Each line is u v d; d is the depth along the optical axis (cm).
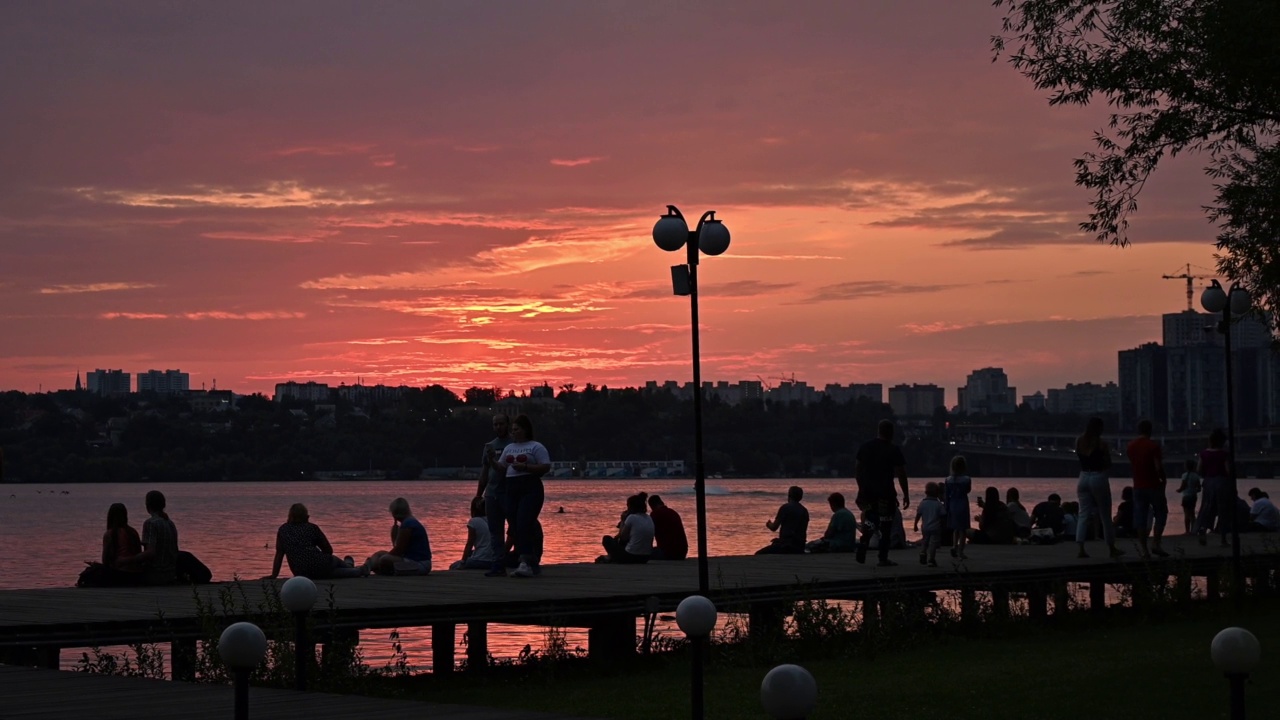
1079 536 2169
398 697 1267
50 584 4241
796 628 1605
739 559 2153
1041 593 1958
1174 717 1082
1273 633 1727
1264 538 2623
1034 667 1397
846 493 18488
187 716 823
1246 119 1858
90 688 948
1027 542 2641
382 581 1694
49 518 11288
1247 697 1183
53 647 1209
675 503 14125
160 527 1656
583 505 13775
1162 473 2103
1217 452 2520
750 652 1503
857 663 1470
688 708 1167
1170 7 1808
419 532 1867
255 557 5569
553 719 834
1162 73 1816
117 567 1638
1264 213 2008
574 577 1759
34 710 844
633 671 1485
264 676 1187
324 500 16612
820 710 1119
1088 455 2139
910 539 5209
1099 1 1850
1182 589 2016
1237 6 1741
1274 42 1706
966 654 1545
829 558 2170
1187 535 2855
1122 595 2136
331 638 1262
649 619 1580
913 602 1758
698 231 1526
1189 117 1853
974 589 1823
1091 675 1320
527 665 1555
